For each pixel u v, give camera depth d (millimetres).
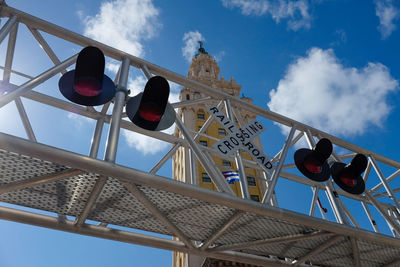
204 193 4777
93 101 5062
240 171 6094
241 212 5344
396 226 7770
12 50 6062
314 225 5656
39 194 4984
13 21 5773
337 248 7297
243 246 6477
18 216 5133
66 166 4266
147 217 5746
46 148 3834
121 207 5426
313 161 6586
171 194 5090
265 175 9344
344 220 6402
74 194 4977
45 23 6242
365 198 10672
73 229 5547
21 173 4473
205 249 6527
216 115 6848
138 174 4332
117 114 5121
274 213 5293
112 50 6730
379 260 7883
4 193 4887
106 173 4199
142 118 5102
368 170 9688
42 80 5164
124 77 6055
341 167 7352
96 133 6742
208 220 5898
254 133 6887
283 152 7172
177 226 6086
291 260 7918
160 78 4723
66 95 4926
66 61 5688
